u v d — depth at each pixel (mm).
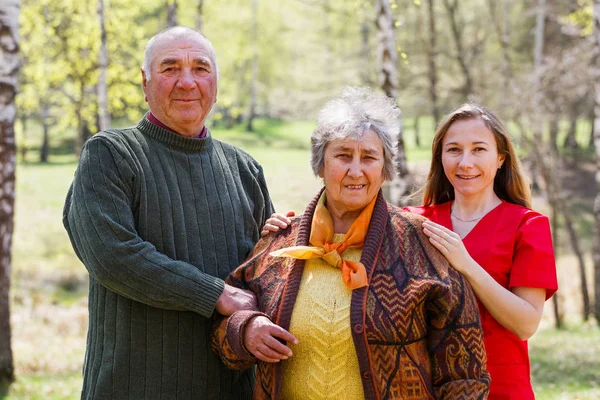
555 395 6742
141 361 2939
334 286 2602
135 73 13625
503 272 3020
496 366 2932
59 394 6781
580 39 15906
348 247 2662
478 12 19828
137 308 2939
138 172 2963
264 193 3480
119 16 14047
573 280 15234
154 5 15945
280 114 38219
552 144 17250
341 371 2535
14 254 15812
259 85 35094
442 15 18484
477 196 3205
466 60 17219
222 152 3344
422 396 2551
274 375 2635
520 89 14305
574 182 23766
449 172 3203
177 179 3072
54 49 13805
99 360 2988
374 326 2500
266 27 35188
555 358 8812
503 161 3283
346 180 2631
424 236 2734
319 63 27219
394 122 2742
